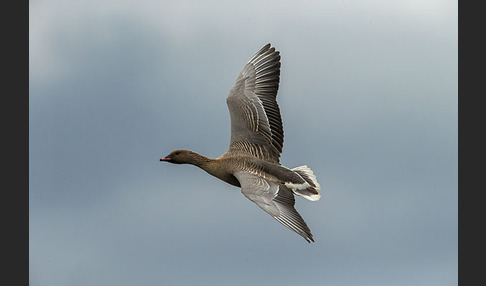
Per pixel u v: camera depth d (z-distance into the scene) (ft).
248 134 57.36
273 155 57.06
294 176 54.70
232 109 58.75
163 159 57.57
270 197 51.47
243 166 55.16
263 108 58.18
